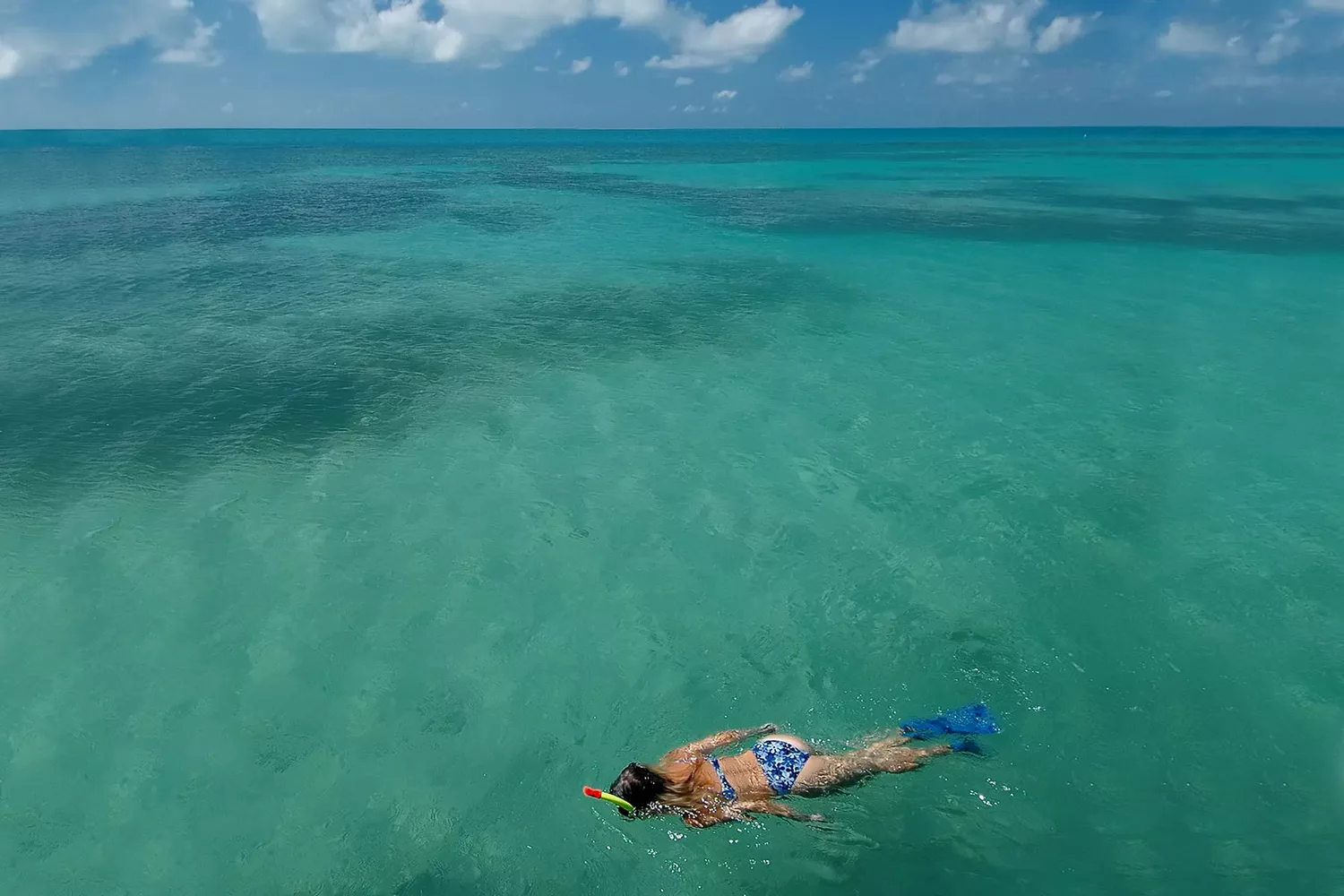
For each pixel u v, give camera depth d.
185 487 8.18
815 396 10.60
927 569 6.73
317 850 4.28
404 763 4.83
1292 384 10.81
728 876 4.12
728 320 14.38
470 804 4.57
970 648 5.76
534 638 5.95
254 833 4.37
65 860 4.20
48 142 102.81
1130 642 5.79
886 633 5.95
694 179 44.22
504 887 4.09
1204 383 10.89
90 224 25.47
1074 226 25.12
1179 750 4.80
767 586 6.54
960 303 15.49
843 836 4.29
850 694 5.38
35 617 6.10
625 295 16.33
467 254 20.98
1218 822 4.32
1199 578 6.51
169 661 5.66
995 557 6.86
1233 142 94.50
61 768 4.76
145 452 8.94
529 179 44.12
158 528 7.39
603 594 6.46
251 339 13.16
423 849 4.29
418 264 19.50
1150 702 5.20
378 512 7.72
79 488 8.11
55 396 10.58
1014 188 37.75
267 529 7.40
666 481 8.31
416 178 44.41
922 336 13.23
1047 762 4.74
